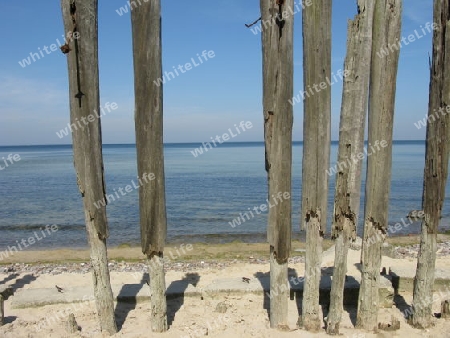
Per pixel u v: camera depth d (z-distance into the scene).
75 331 5.51
